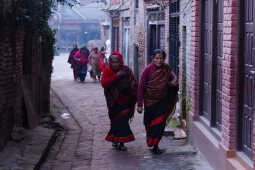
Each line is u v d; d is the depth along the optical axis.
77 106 14.47
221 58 7.56
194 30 8.81
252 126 6.23
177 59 12.02
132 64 20.23
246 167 6.24
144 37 17.38
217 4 7.79
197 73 8.85
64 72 29.34
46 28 10.97
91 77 23.05
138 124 11.48
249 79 6.33
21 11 8.90
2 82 8.27
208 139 7.79
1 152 7.98
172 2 12.53
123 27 24.09
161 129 8.49
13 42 8.86
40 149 8.42
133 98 8.79
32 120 9.99
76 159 8.38
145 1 15.61
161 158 8.24
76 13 67.00
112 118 8.85
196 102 8.91
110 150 8.91
